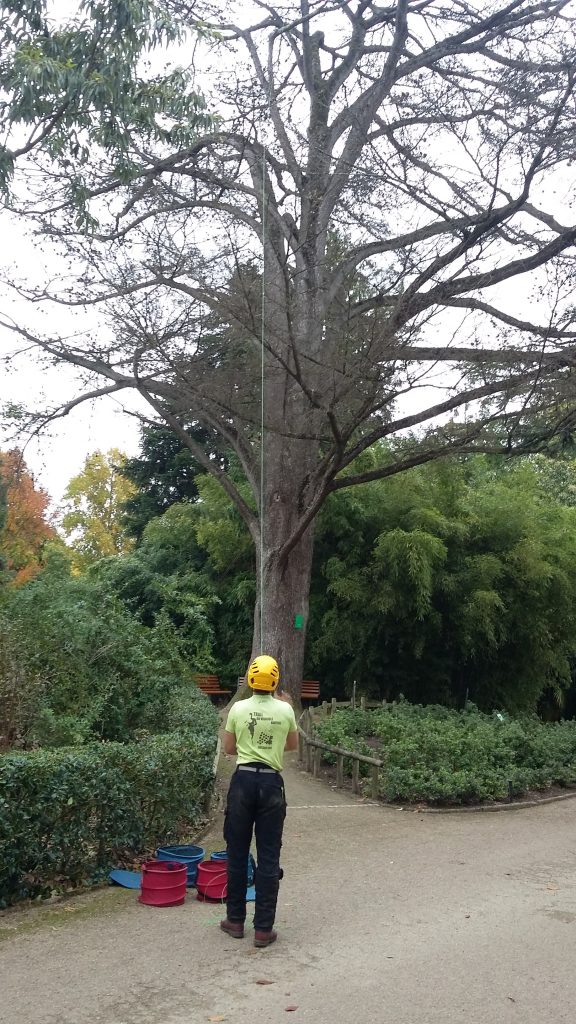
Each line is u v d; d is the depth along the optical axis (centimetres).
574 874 813
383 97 1814
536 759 1368
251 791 586
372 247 1733
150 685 1167
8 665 927
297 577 1938
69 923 608
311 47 1977
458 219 1623
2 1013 452
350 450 1677
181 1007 465
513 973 534
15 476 2069
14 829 632
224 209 1789
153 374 1767
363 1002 479
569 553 2248
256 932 568
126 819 746
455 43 1838
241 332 1648
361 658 2234
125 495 4825
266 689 601
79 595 1245
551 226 1923
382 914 652
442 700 2298
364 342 1542
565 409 1600
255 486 1944
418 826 1041
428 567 1983
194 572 2586
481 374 1581
